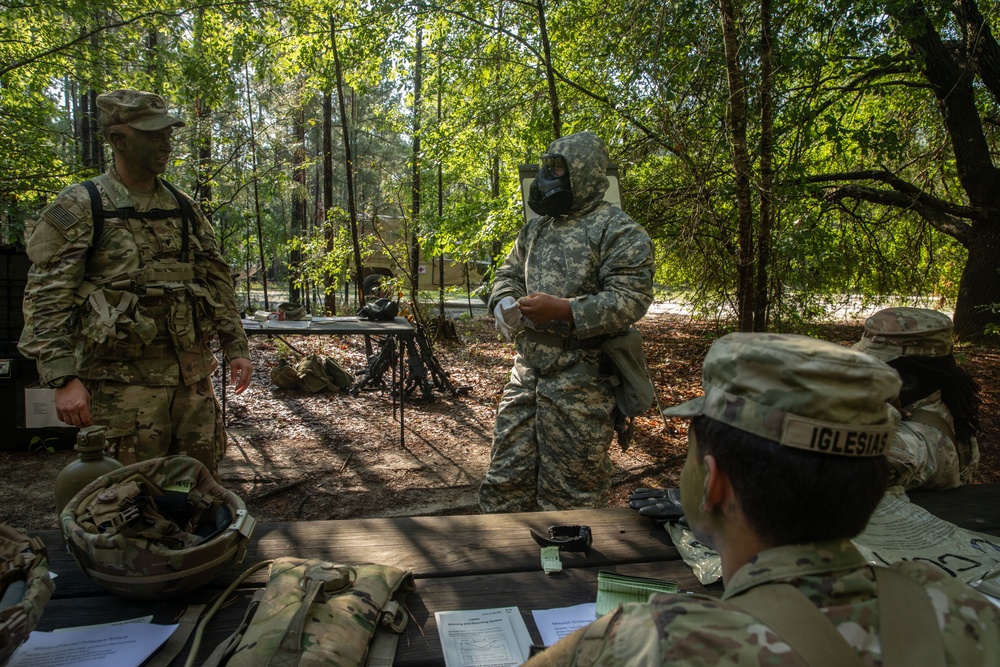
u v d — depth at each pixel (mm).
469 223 6637
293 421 5293
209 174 8305
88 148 7602
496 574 1656
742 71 4738
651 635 751
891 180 7105
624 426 2812
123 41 6547
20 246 4309
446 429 5203
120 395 2432
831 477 763
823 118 5145
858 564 798
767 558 801
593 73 5996
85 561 1438
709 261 5867
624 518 1978
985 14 6184
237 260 10328
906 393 2172
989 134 8031
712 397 866
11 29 5949
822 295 6367
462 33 6363
